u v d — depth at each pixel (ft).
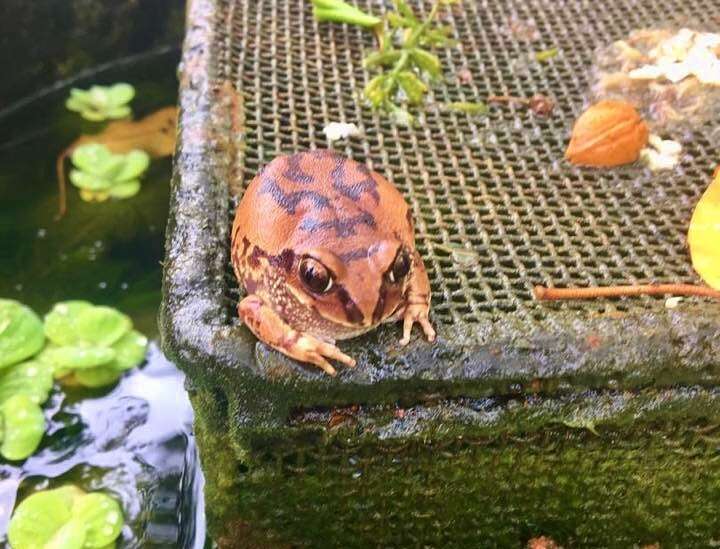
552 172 0.82
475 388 0.60
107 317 0.92
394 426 0.61
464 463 0.65
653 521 0.71
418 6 1.04
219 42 0.91
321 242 0.56
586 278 0.69
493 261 0.70
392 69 0.94
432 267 0.69
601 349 0.61
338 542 0.70
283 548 0.70
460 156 0.84
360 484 0.65
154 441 0.84
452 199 0.78
